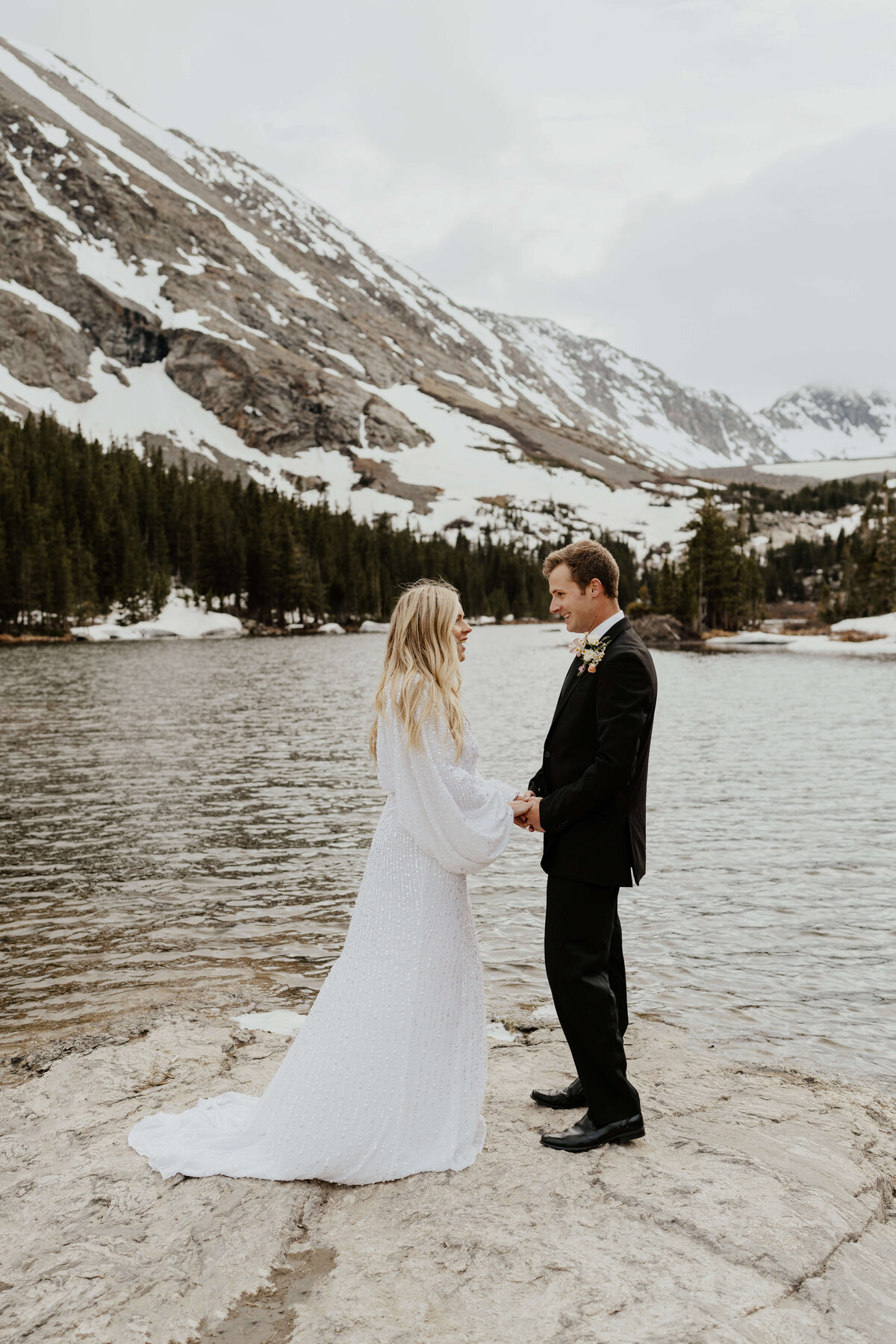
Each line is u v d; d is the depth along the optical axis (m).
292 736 20.88
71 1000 6.18
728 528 102.62
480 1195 3.18
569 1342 2.41
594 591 3.71
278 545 109.44
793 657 56.84
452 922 3.49
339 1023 3.40
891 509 101.50
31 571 83.19
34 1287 2.70
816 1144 3.73
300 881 9.40
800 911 8.20
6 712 25.75
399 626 3.51
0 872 9.80
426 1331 2.48
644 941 7.44
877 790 13.87
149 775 15.82
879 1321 2.55
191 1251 2.88
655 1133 3.76
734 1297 2.60
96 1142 3.66
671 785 14.55
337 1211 3.13
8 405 170.50
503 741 19.61
